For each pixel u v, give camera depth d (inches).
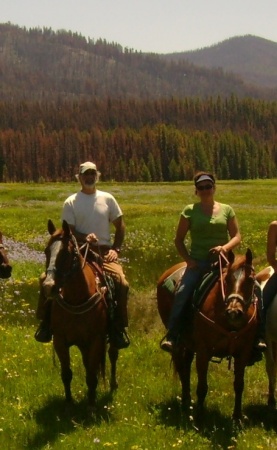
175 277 317.1
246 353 292.0
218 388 332.2
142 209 1143.6
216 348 291.3
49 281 282.5
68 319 296.8
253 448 271.7
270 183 2628.0
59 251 289.7
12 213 1136.8
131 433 281.7
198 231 301.9
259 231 765.9
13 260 566.3
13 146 5088.6
